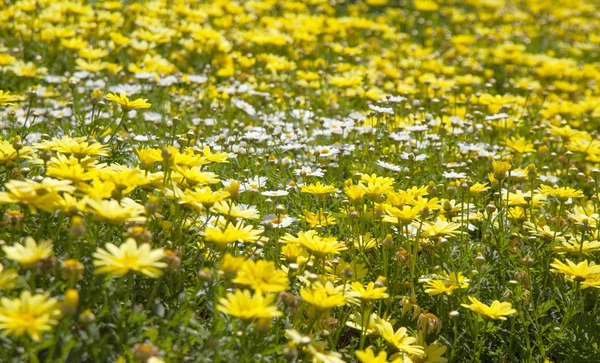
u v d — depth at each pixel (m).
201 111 6.09
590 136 6.16
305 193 4.39
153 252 2.39
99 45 7.68
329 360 2.60
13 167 3.28
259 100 6.64
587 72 9.56
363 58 9.25
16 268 2.66
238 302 2.40
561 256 3.91
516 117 6.93
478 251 3.86
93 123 4.55
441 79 7.45
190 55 8.15
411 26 11.91
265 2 10.68
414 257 3.44
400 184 4.74
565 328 3.45
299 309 2.89
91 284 2.52
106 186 2.73
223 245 2.78
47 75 6.75
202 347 2.62
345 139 5.73
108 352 2.46
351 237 3.75
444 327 3.41
